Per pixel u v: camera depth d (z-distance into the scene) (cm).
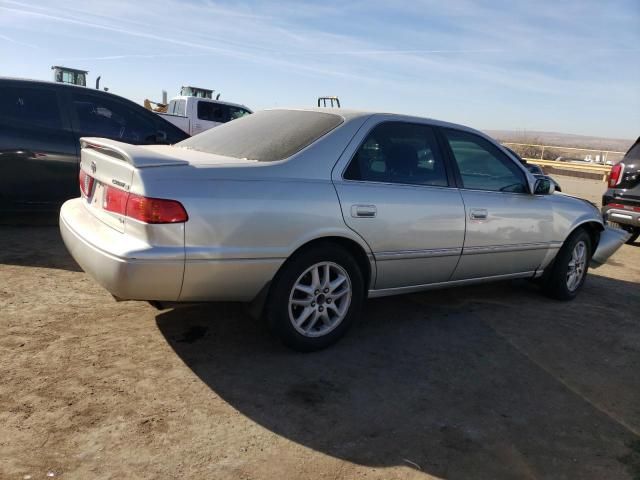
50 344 338
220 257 301
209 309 415
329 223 338
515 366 365
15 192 591
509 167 463
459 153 427
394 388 321
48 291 429
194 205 293
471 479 244
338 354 360
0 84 590
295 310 348
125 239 295
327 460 249
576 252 525
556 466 259
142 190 287
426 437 274
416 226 381
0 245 546
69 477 223
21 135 588
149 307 411
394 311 453
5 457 231
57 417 263
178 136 724
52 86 621
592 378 358
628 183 830
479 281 452
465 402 312
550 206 484
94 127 643
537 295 535
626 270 693
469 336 411
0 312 380
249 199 309
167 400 287
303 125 373
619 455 272
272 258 319
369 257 365
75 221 345
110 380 302
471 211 417
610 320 477
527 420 298
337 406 296
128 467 232
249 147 360
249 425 271
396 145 388
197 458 242
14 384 289
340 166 351
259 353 350
